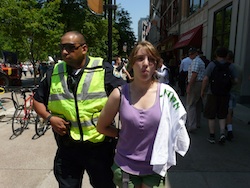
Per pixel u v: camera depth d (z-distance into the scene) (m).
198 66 5.54
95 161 2.26
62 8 19.56
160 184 2.00
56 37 13.94
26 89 6.27
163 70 6.71
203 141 5.25
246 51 9.19
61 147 2.33
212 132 5.08
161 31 37.97
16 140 5.43
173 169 3.96
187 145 1.96
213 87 4.89
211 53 13.32
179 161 4.26
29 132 5.98
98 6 4.52
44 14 13.71
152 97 1.92
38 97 2.36
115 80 2.28
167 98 1.92
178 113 1.92
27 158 4.46
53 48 14.67
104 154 2.29
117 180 2.07
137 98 1.92
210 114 5.02
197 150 4.75
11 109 8.64
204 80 4.97
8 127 6.43
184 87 11.40
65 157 2.30
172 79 15.78
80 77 2.22
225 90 4.86
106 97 2.25
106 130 2.08
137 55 1.87
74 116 2.20
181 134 1.94
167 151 1.89
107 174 2.30
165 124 1.88
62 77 2.25
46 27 13.92
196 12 16.52
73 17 19.75
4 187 3.49
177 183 3.53
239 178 3.69
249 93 9.30
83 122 2.20
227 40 11.14
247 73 9.25
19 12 12.74
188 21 19.30
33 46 14.98
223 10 11.59
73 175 2.30
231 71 4.94
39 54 16.48
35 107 2.36
